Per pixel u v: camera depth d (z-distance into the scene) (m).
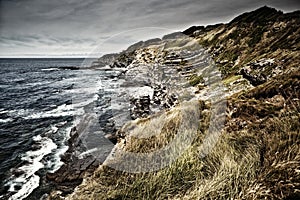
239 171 3.30
